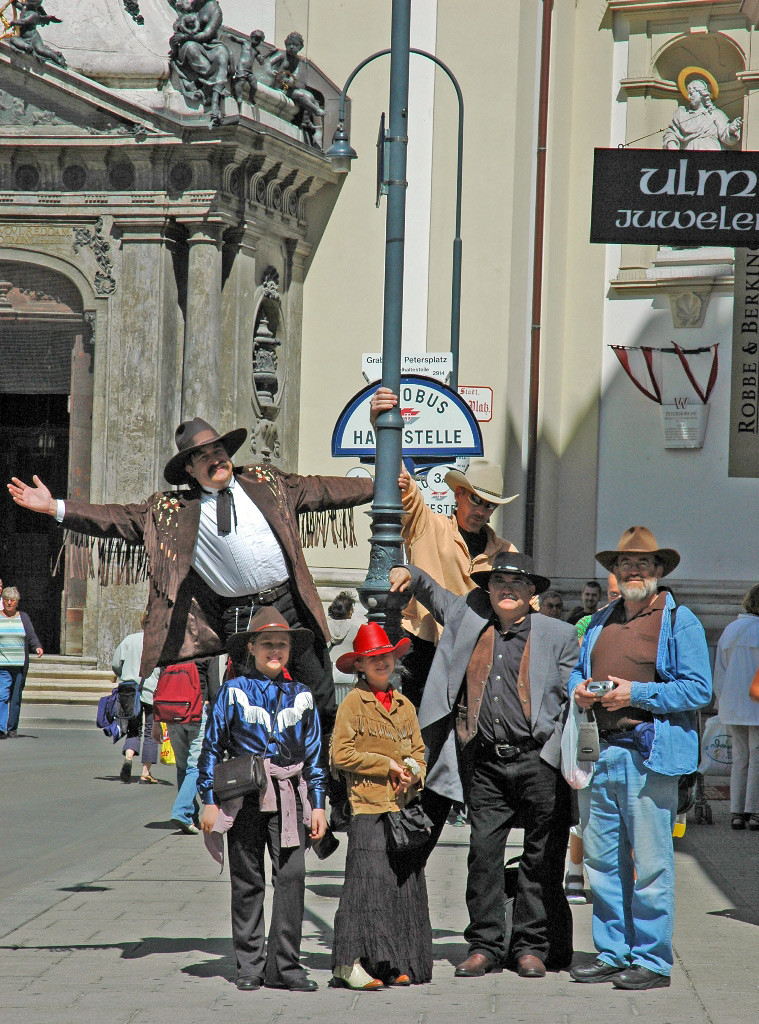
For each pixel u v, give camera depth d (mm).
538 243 49594
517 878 16531
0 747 39562
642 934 15609
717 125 48594
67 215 48688
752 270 35406
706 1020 14055
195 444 16453
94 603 49094
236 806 15516
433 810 16672
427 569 19109
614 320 49781
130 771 33938
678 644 16031
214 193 47094
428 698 16562
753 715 27688
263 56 50094
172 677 25406
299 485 17531
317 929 18609
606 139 50500
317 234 52000
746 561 47906
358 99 51500
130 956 16703
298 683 16219
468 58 49406
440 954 17094
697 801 29031
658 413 49000
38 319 49781
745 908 19969
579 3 50844
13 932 17891
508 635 16562
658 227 28766
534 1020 14039
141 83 47812
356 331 51406
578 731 15789
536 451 49281
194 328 47781
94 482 48719
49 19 48031
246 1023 13891
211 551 16688
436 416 26125
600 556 16625
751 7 46031
